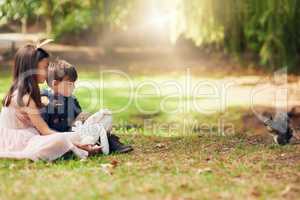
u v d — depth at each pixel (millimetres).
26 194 5145
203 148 7336
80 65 19547
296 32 14305
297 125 9312
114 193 5137
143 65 19859
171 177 5695
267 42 14500
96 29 22500
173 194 5094
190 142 7797
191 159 6578
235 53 15859
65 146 6590
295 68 15148
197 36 14484
